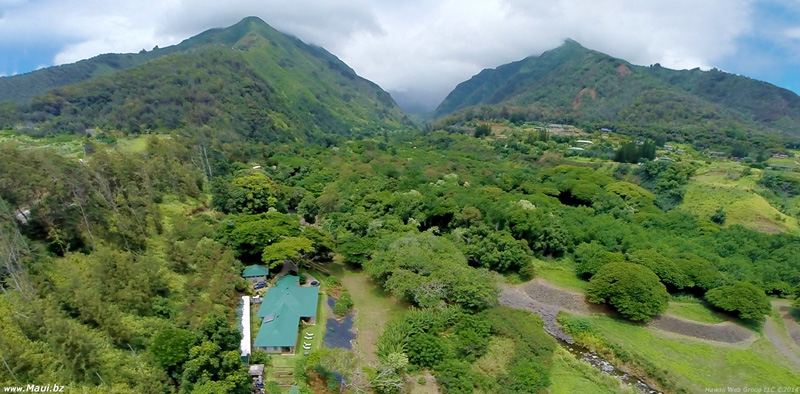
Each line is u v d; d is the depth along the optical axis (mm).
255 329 49188
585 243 75750
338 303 57188
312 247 65375
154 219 65250
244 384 37344
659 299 57125
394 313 57438
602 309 60750
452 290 55906
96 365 34531
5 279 39219
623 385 46875
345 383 41375
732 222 92750
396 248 63750
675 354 51469
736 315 57875
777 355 51438
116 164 68750
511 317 54844
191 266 58031
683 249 72500
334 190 98188
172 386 35969
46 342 34375
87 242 51344
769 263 68750
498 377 44375
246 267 63531
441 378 43031
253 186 89438
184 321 44031
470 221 79562
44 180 50062
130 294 43844
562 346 54438
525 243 72125
